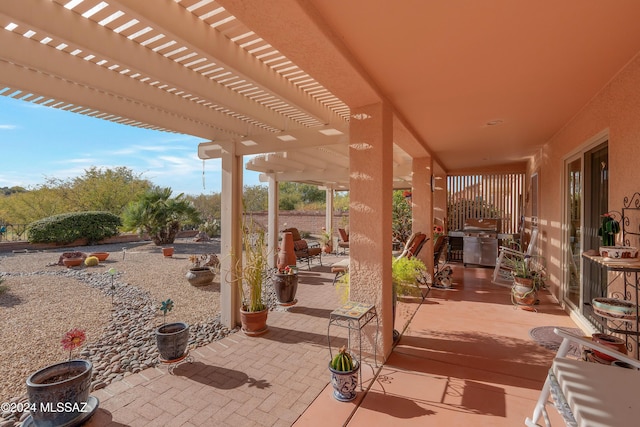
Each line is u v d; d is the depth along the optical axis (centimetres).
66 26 175
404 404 234
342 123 374
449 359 302
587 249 362
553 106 347
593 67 252
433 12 176
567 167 445
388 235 308
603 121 298
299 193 2441
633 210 246
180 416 227
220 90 295
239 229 425
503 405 230
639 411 139
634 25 190
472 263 798
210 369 296
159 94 293
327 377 279
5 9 151
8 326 419
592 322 346
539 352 315
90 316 460
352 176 305
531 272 484
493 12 176
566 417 151
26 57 197
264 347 346
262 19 167
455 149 591
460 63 241
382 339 295
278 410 232
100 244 1364
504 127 434
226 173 418
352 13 177
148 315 466
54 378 227
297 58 211
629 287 257
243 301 395
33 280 696
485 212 866
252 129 412
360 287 303
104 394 255
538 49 220
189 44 189
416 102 326
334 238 1356
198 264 691
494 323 397
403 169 765
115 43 202
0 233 1211
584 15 179
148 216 1282
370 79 261
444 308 457
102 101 288
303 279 700
